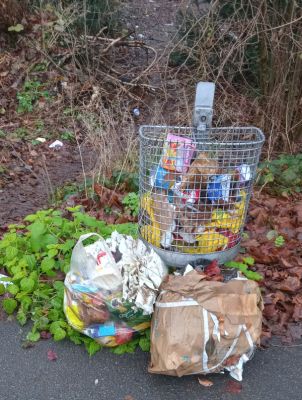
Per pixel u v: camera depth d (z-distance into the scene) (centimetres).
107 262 301
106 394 280
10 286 339
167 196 325
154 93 798
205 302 285
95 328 304
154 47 945
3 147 690
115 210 470
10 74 834
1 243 375
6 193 566
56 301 332
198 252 333
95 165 572
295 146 618
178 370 277
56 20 862
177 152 317
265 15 571
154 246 337
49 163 666
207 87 336
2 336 319
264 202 492
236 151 323
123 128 644
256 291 298
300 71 588
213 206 328
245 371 296
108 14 899
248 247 406
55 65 841
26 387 283
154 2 1126
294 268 383
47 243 371
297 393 282
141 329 308
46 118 779
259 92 648
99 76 855
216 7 643
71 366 298
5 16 848
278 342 318
